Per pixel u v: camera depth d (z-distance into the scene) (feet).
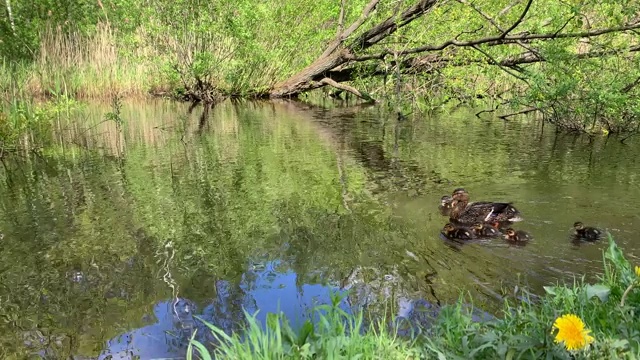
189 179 26.99
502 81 54.08
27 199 23.63
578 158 31.09
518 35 36.83
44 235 19.24
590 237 18.12
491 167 29.04
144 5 62.39
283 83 65.67
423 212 21.59
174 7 60.39
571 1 31.07
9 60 57.11
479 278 15.31
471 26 44.50
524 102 40.42
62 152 33.45
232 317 13.41
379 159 31.48
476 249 17.56
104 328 13.07
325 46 66.54
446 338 11.14
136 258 17.21
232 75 63.46
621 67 35.47
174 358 11.69
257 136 39.42
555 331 9.43
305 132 41.16
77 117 47.65
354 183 26.13
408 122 46.09
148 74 65.10
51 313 13.82
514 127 42.80
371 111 53.88
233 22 59.98
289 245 18.22
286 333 10.36
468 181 26.18
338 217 21.06
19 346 12.34
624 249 17.22
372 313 13.39
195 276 15.87
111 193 24.49
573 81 32.89
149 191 24.85
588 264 16.15
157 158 31.78
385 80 56.08
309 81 61.57
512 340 9.68
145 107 56.49
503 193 23.90
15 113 36.94
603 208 21.56
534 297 13.99
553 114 40.34
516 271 15.75
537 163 29.94
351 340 10.06
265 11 62.08
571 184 25.18
